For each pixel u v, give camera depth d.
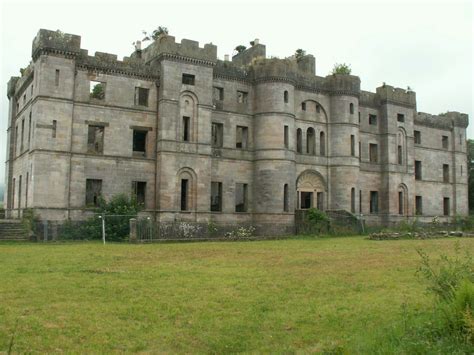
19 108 50.31
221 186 49.44
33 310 13.32
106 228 39.16
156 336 11.36
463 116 73.56
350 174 54.91
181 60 46.38
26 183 43.59
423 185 67.69
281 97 50.50
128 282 17.58
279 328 12.05
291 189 50.19
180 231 42.16
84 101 42.97
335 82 55.66
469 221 57.69
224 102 50.25
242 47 58.22
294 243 37.16
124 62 44.94
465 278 11.27
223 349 10.60
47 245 33.44
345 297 15.27
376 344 10.02
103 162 43.44
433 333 10.04
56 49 41.28
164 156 44.78
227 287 16.88
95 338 11.10
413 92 63.75
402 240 40.50
